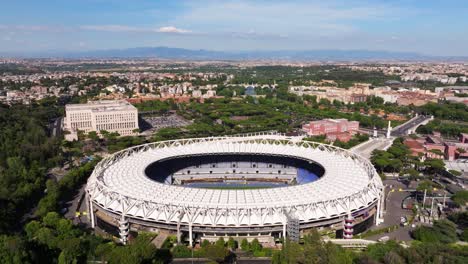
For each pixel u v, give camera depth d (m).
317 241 166.62
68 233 188.75
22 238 173.50
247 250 185.25
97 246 177.88
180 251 179.75
